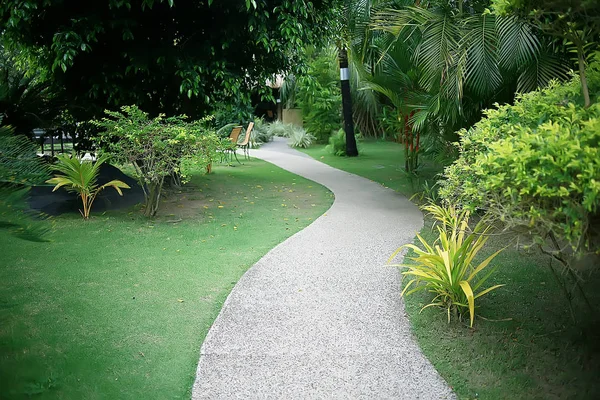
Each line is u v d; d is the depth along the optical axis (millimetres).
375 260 5230
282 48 8039
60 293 4301
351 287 4480
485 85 6215
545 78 5930
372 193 9047
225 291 4438
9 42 7934
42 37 7750
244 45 8602
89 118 8375
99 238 6000
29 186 3555
